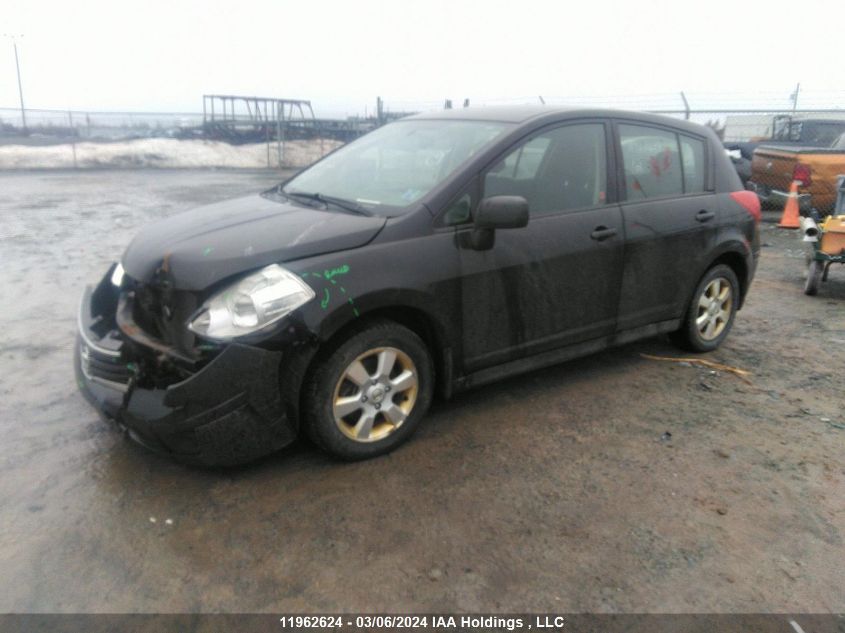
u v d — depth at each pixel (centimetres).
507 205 345
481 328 377
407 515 305
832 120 1456
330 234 332
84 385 336
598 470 347
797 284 757
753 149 1408
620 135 442
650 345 537
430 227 355
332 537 289
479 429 388
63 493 318
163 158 2419
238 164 2484
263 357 302
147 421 299
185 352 306
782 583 268
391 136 450
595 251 416
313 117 2800
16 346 512
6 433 374
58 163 2297
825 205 1132
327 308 314
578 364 493
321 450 347
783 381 469
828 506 321
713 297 511
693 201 479
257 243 323
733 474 346
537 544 288
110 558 274
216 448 306
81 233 1012
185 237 339
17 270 763
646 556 282
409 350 351
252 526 295
